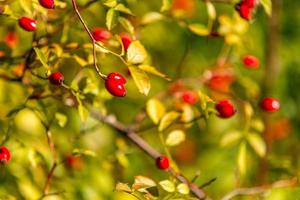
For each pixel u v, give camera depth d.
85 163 1.47
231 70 1.48
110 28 1.23
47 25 1.31
